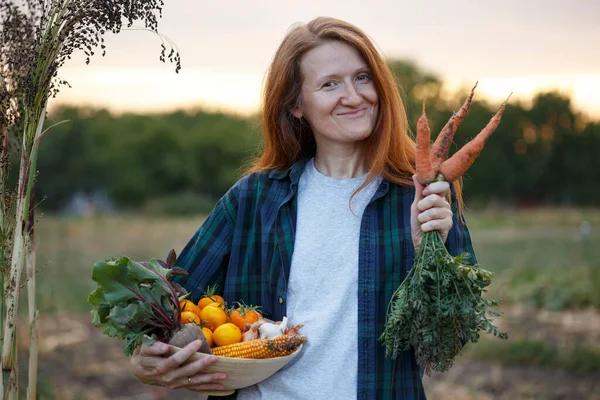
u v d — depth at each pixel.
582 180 60.78
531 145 61.16
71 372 6.55
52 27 2.31
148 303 2.32
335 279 2.49
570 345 7.74
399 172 2.59
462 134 59.22
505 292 10.66
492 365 7.16
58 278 12.02
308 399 2.43
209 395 2.55
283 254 2.55
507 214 44.44
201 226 2.74
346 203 2.57
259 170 2.77
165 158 57.34
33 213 2.42
